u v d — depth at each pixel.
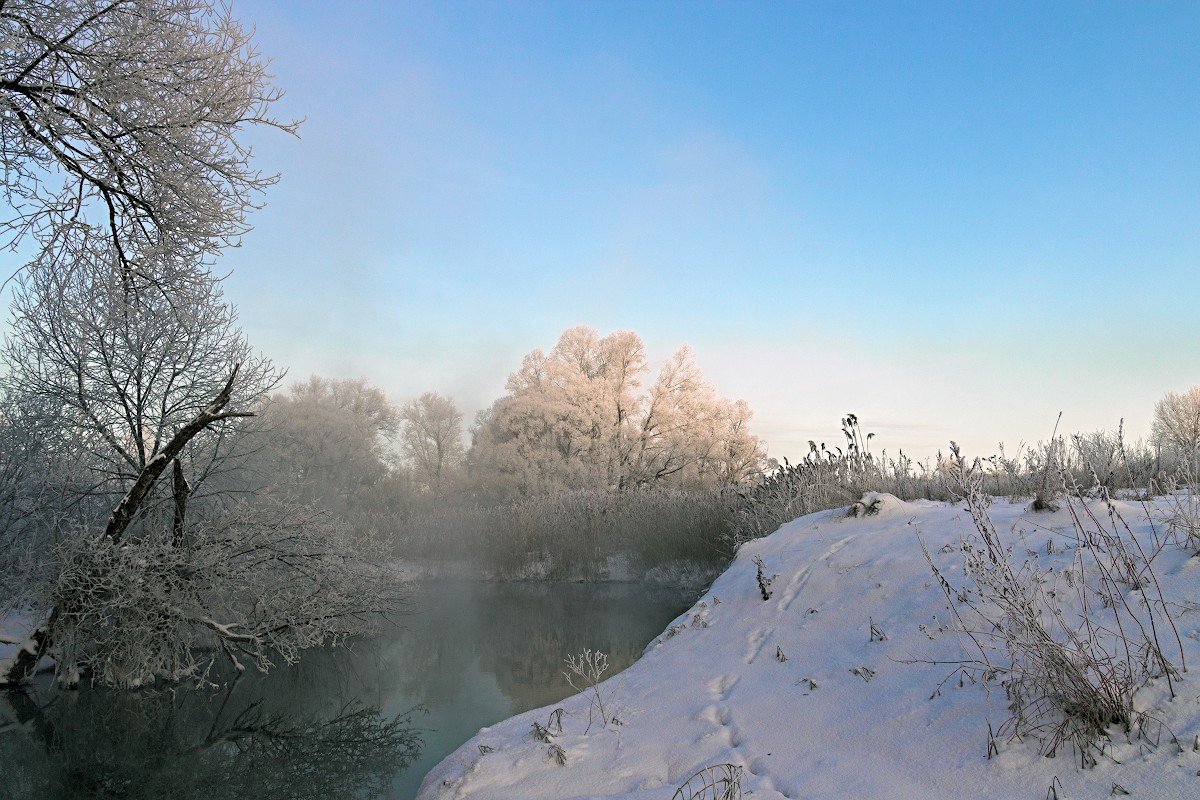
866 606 5.83
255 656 9.72
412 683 8.88
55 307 9.15
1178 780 2.80
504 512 20.00
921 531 6.96
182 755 6.68
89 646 8.80
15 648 8.59
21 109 6.30
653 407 38.78
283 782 6.01
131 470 10.06
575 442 36.41
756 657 5.75
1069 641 3.96
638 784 3.96
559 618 12.63
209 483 10.67
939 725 3.79
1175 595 4.05
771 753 4.07
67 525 9.42
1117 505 5.83
